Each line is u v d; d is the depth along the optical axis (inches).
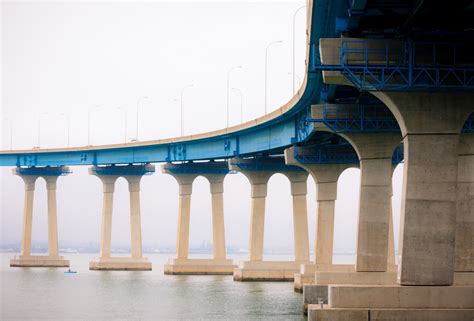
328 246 4237.2
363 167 3134.8
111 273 6240.2
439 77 2197.3
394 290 2256.4
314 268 4165.8
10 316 3248.0
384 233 3097.9
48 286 4854.8
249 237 5226.4
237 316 3159.5
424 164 2236.7
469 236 2716.5
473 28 2145.7
